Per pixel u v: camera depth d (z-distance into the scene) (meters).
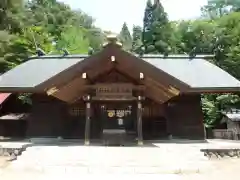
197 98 19.92
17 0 36.81
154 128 19.34
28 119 20.42
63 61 23.12
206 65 22.20
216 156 13.79
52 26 59.75
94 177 9.38
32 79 19.89
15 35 36.47
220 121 29.89
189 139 19.27
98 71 16.14
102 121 18.61
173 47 48.94
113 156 11.95
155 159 11.68
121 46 15.38
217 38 41.66
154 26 51.97
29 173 10.12
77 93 17.73
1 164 11.93
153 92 17.64
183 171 10.38
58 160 11.58
